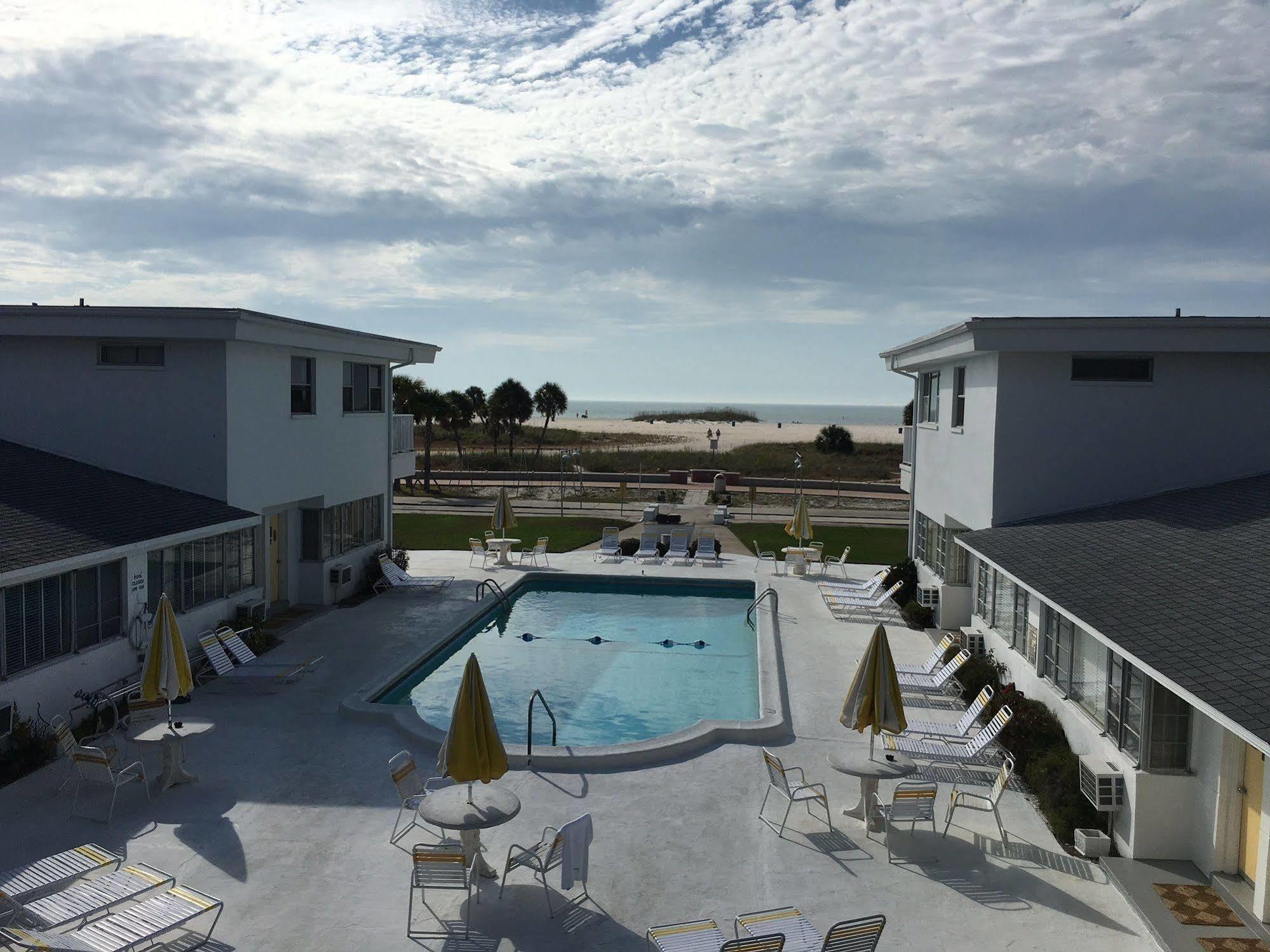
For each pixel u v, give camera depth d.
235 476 20.36
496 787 11.51
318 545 24.88
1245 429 18.48
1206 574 12.77
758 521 46.22
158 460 20.14
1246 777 10.30
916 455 27.14
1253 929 9.56
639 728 17.14
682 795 13.30
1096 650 13.23
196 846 11.55
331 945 9.48
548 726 17.23
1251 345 17.88
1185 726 11.15
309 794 13.16
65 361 20.19
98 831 11.90
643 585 29.78
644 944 9.56
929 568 25.95
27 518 15.73
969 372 21.06
